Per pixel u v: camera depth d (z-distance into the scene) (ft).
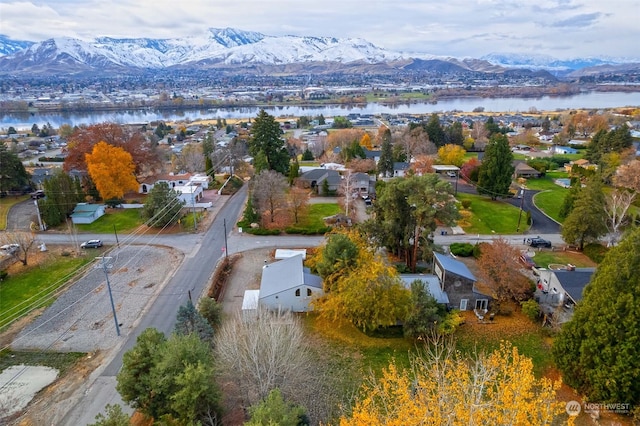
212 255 150.41
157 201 175.32
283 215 185.78
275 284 114.21
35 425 75.72
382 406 73.26
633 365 70.74
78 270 138.72
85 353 97.19
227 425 72.38
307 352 90.22
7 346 99.19
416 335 98.68
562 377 83.05
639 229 75.72
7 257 140.67
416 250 133.28
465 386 52.19
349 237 122.72
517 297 111.65
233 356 77.10
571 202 178.70
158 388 68.44
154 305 117.39
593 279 84.28
